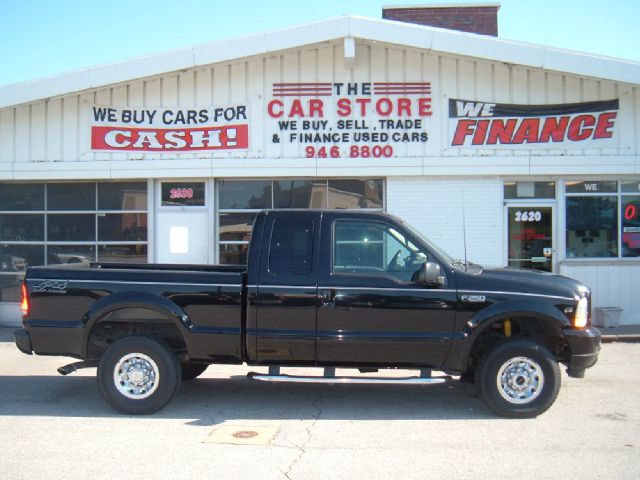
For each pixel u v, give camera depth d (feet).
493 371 20.59
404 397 23.81
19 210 42.04
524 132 39.52
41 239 41.88
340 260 21.16
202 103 40.32
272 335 20.81
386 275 20.89
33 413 21.65
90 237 41.60
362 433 19.22
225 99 40.22
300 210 21.67
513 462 16.56
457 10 49.75
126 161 40.47
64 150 40.73
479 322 20.36
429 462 16.58
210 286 21.18
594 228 40.32
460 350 20.49
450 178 39.99
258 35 38.32
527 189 40.37
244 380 26.78
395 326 20.62
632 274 39.81
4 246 42.11
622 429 19.49
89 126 40.63
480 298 20.43
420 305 20.54
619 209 40.27
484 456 17.06
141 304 21.11
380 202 40.60
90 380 27.02
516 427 19.76
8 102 39.19
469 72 39.55
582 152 39.47
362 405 22.62
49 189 41.83
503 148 39.60
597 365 29.17
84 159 40.70
